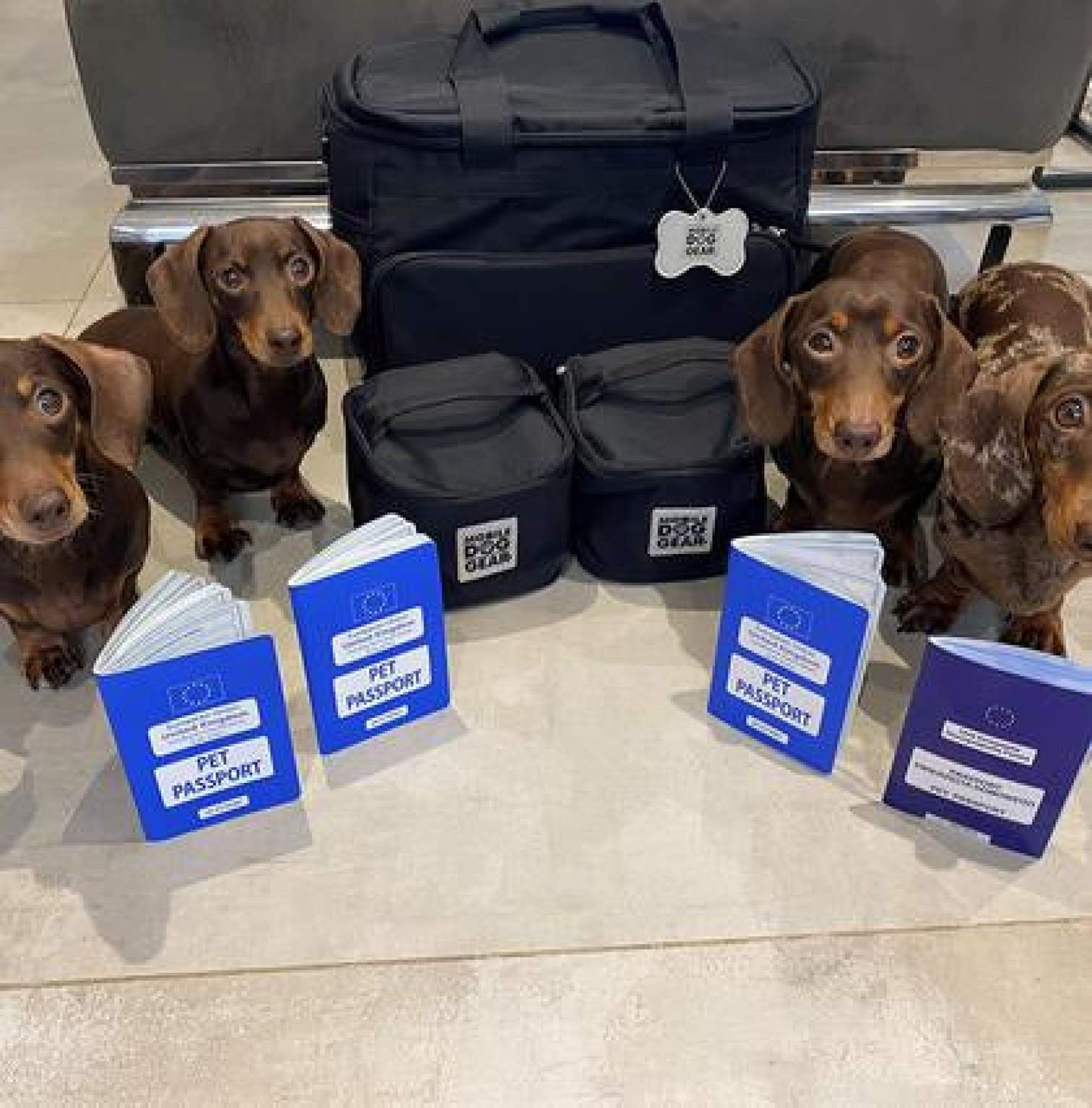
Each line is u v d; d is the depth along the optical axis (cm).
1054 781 137
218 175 228
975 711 136
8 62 379
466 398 178
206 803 145
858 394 153
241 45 211
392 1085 122
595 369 187
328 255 171
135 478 164
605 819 149
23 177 302
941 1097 123
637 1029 128
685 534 179
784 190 196
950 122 229
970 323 194
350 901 139
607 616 180
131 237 226
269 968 132
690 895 141
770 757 158
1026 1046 127
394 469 168
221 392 174
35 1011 128
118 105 217
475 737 159
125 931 136
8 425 132
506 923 137
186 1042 126
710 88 187
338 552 144
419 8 213
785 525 189
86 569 151
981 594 171
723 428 180
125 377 145
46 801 150
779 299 203
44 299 249
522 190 186
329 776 154
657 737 160
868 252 198
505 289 192
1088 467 135
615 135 181
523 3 213
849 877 143
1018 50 220
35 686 165
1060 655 169
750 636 151
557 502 173
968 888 142
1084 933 138
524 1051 125
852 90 224
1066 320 183
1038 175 260
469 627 177
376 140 180
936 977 133
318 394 184
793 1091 123
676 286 197
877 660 173
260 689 139
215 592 135
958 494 155
